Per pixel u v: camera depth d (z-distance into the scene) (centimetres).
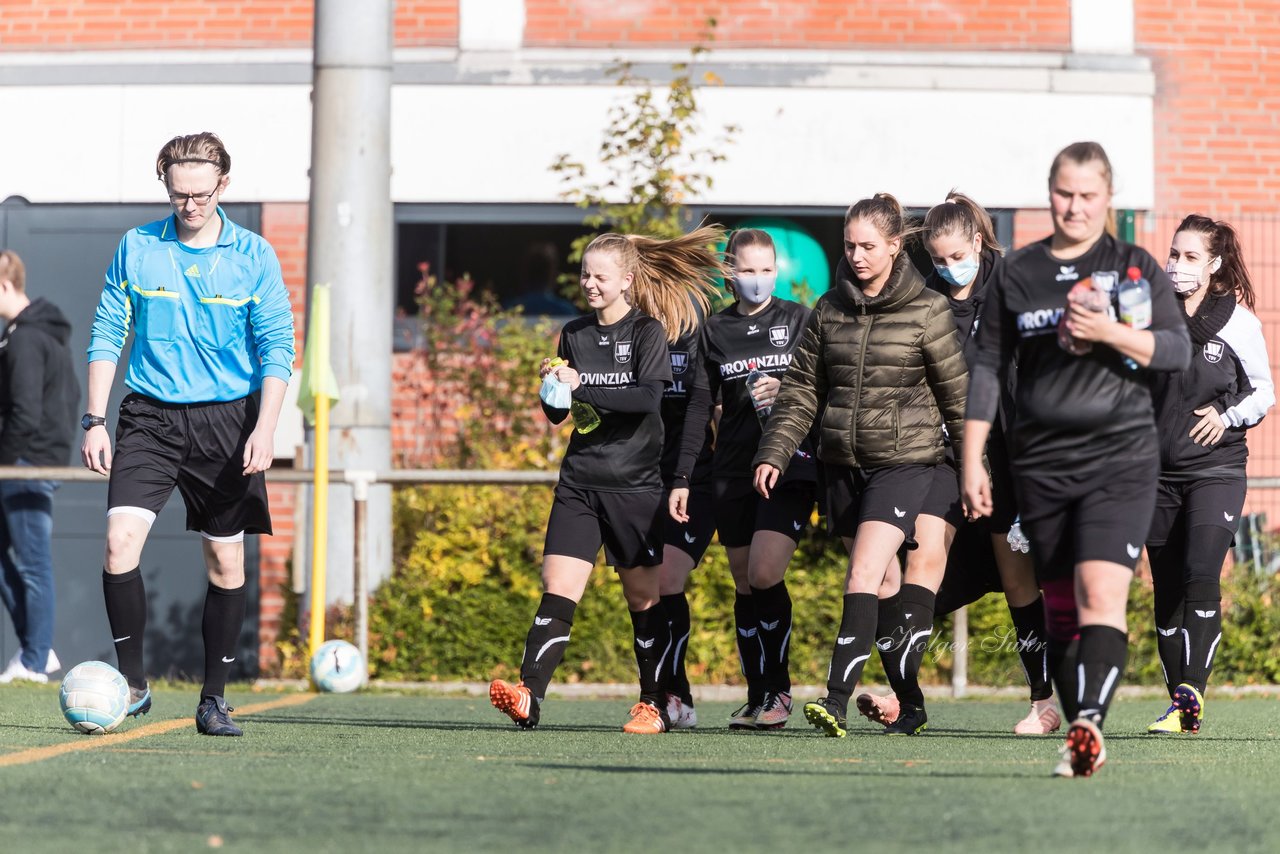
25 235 4500
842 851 1245
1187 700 2362
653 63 4434
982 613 3491
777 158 4441
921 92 4456
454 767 1789
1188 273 2402
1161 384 2409
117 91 4497
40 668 3675
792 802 1505
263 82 4462
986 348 1673
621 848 1254
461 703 3066
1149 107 4478
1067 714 1689
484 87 4447
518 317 4175
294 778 1672
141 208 4497
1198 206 4494
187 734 2192
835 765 1847
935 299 2172
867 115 4450
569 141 4438
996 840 1299
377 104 3672
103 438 2083
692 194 4272
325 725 2434
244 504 2127
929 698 3441
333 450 3628
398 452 4131
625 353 2312
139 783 1622
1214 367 2409
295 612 3834
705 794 1562
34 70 4516
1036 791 1593
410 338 4341
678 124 4375
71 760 1834
